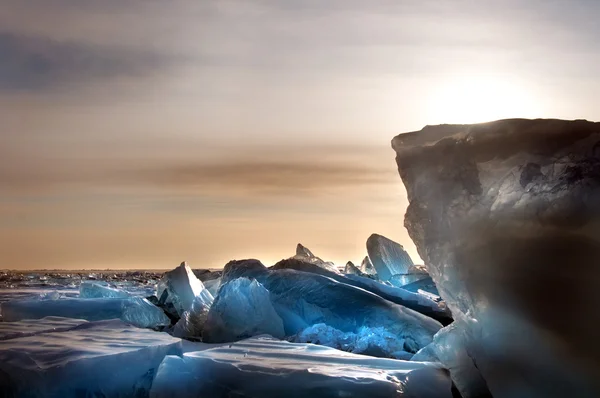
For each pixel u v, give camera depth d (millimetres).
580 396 3639
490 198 3982
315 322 6711
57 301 8359
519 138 3846
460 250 4137
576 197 3613
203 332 6773
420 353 4836
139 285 21953
